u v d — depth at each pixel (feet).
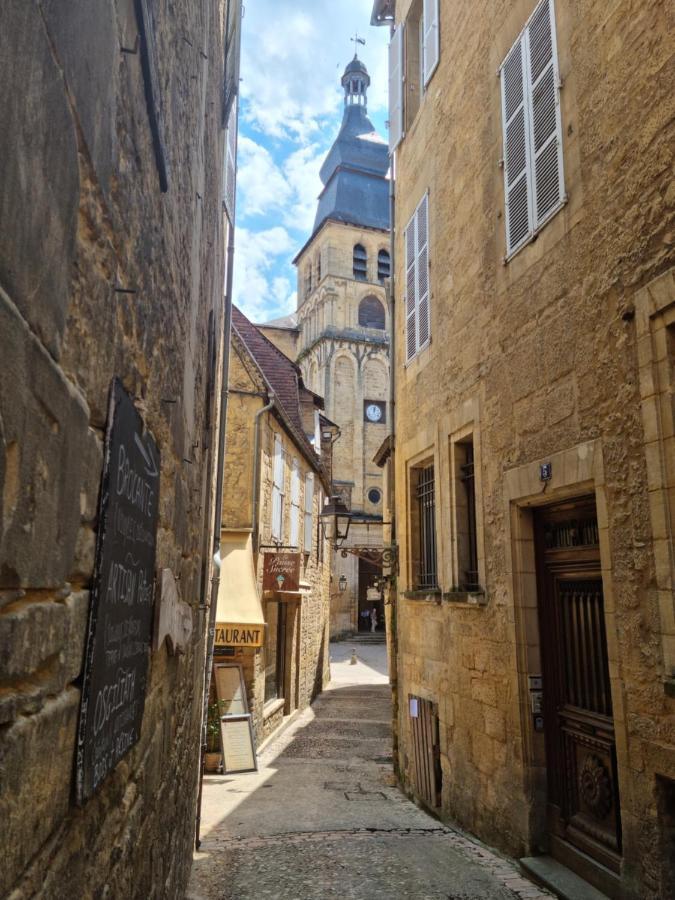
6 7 3.18
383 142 162.71
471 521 23.32
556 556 17.58
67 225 4.39
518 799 17.51
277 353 56.95
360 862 17.35
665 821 12.23
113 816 6.63
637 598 13.12
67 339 4.64
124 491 6.42
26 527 3.74
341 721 50.11
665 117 12.80
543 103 17.90
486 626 20.11
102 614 5.52
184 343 11.83
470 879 15.87
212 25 15.97
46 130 3.86
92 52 4.82
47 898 4.47
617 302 14.17
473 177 22.90
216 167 19.36
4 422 3.29
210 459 21.77
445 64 26.55
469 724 21.13
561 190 16.62
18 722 3.80
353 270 150.00
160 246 8.62
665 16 12.97
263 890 15.14
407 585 28.81
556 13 17.43
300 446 48.98
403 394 30.86
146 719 8.54
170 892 11.59
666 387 12.48
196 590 16.72
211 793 27.71
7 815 3.60
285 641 49.90
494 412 20.27
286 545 41.78
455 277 24.22
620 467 13.87
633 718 13.04
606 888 14.19
